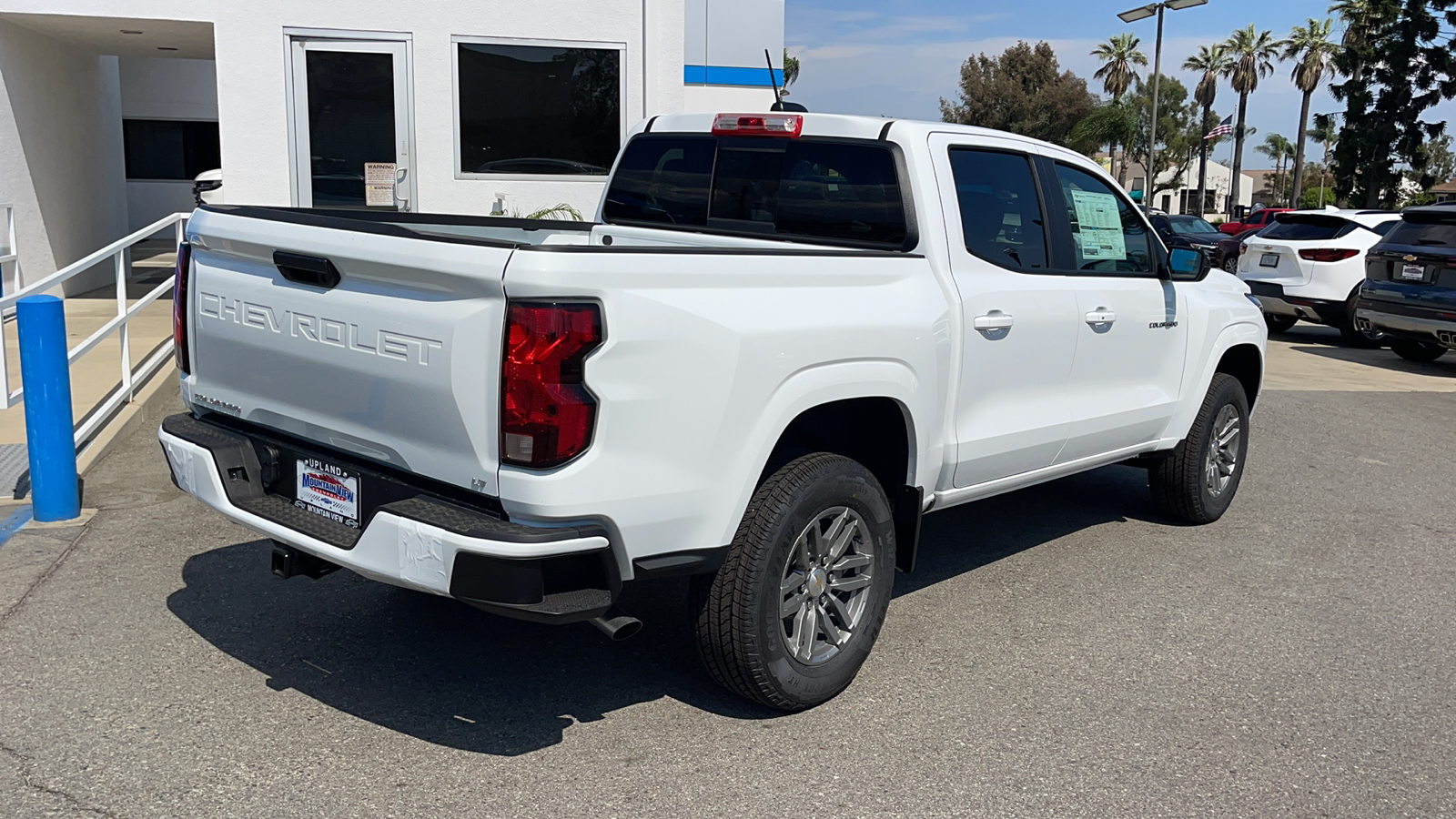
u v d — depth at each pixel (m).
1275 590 5.36
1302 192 80.75
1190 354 5.87
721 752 3.60
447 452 3.17
